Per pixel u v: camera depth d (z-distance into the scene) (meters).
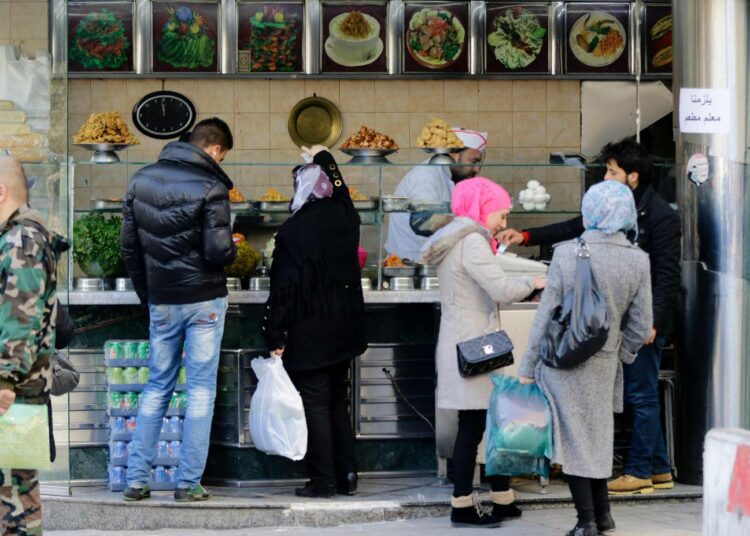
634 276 8.02
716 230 10.01
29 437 6.68
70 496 9.33
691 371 10.09
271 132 14.06
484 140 12.22
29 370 6.73
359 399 10.14
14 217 6.80
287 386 9.25
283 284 9.36
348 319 9.48
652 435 9.62
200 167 9.15
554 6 14.14
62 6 9.45
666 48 14.30
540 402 8.07
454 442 9.73
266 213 10.39
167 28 13.85
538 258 10.85
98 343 9.98
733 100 10.02
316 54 13.95
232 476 9.97
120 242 9.51
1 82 9.50
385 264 10.30
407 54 14.03
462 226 8.91
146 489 9.29
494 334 8.76
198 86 14.00
